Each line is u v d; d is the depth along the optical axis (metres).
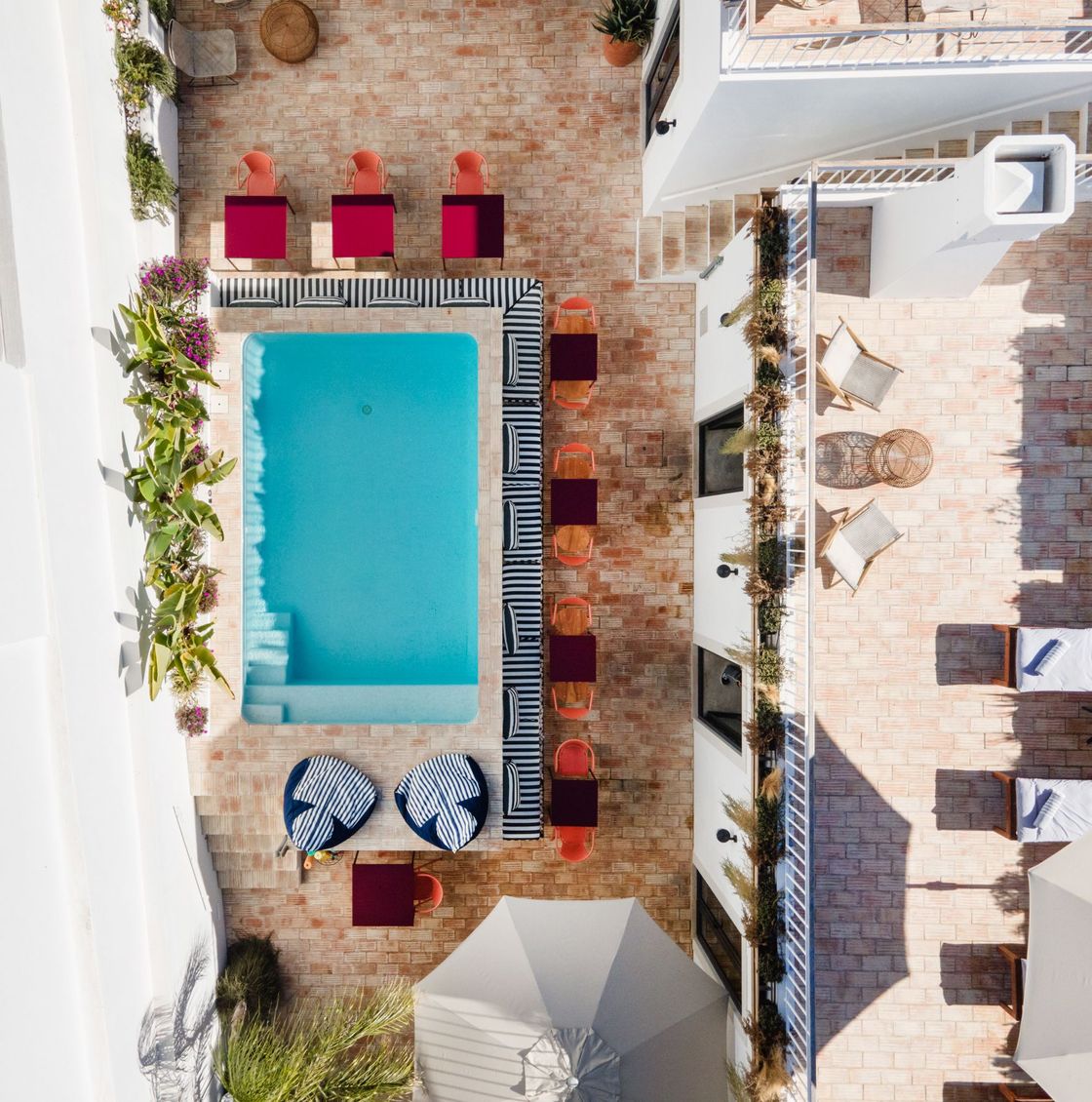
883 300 7.34
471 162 8.90
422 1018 7.32
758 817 6.70
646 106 9.03
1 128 5.66
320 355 9.19
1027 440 7.30
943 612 7.24
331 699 8.86
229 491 8.53
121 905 7.09
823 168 6.34
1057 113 6.99
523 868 9.55
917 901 7.06
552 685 9.34
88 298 6.82
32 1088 5.80
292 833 8.14
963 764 7.17
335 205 8.40
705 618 8.93
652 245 9.20
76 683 6.39
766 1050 6.53
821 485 7.29
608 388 9.45
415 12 9.17
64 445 6.30
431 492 9.40
